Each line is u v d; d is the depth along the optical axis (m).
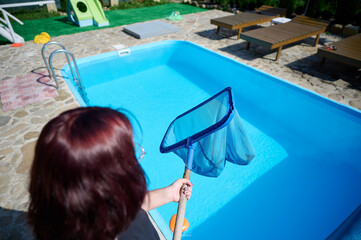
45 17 10.93
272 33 6.88
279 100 5.70
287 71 6.06
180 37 8.47
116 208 0.51
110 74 7.24
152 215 2.83
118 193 0.50
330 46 5.78
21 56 6.85
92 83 6.82
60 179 0.46
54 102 4.77
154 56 7.94
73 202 0.46
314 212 3.73
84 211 0.48
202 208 3.79
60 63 6.42
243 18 8.52
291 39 6.52
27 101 4.79
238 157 1.37
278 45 6.26
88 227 0.50
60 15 11.25
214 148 1.23
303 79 5.67
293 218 3.66
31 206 0.53
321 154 4.73
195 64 7.95
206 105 1.32
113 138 0.48
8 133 4.00
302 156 4.71
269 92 5.89
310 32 6.98
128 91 6.61
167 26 9.17
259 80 6.05
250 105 6.26
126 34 8.70
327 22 7.57
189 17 10.95
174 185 1.00
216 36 8.63
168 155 4.71
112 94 6.46
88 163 0.45
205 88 6.87
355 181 4.18
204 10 12.28
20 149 3.67
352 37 6.62
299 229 3.52
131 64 7.58
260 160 4.62
